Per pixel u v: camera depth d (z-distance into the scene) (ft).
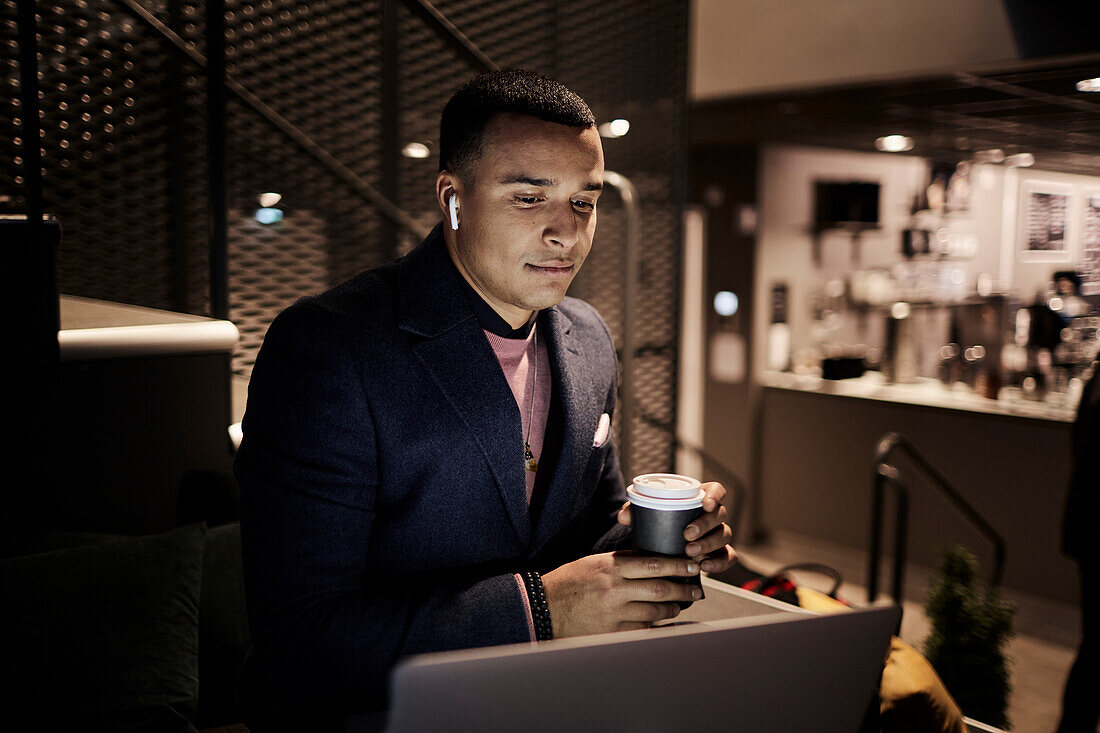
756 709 2.67
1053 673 13.09
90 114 7.91
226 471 6.79
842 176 22.33
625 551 3.41
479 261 3.52
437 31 9.22
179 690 4.95
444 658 2.30
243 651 5.73
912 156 23.21
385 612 3.20
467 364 3.60
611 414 4.53
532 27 10.80
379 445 3.44
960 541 16.55
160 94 8.34
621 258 11.57
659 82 11.87
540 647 2.37
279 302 9.37
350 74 9.86
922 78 12.25
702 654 2.53
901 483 12.46
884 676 4.78
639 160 11.77
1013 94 13.46
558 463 3.90
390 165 10.36
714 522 3.37
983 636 8.38
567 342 4.13
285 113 9.42
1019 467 15.66
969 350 18.24
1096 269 26.20
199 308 8.75
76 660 4.75
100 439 6.15
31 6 5.46
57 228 5.74
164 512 6.50
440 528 3.61
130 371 6.25
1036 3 10.73
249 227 9.10
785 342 20.66
